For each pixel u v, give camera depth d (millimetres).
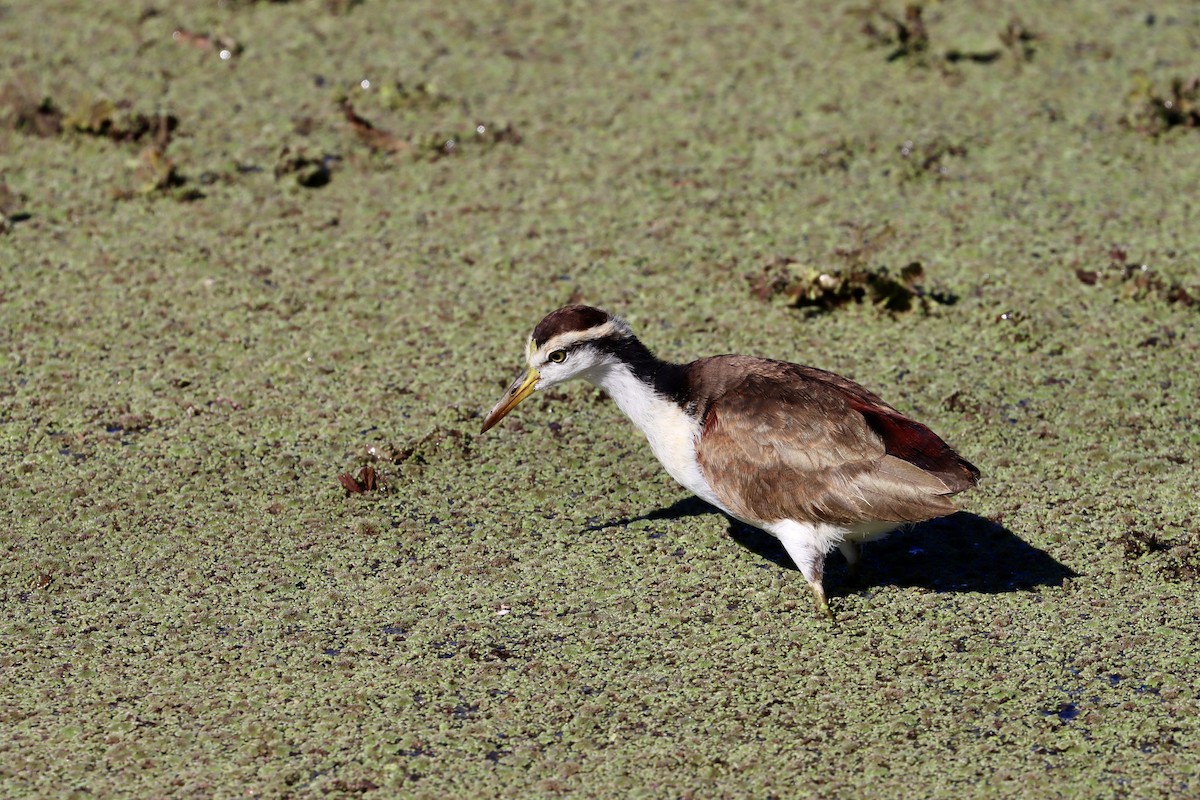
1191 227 16469
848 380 11508
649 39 20844
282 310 15391
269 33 20969
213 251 16422
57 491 12781
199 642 10938
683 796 9250
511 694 10297
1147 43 20594
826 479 10695
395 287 15781
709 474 11234
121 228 16875
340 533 12305
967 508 12430
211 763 9602
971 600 11320
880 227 16578
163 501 12672
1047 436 13227
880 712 10039
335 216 17078
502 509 12602
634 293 15555
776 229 16609
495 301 15492
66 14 21469
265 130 18703
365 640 10938
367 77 19781
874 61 20156
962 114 18906
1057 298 15266
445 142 18359
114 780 9422
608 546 12133
